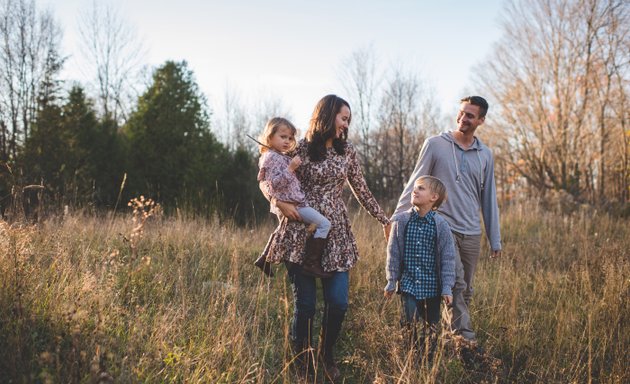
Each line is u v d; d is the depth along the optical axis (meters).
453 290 3.58
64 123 13.93
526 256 6.77
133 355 2.82
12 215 5.10
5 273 3.08
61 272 3.62
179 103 15.79
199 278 4.55
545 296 4.97
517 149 19.91
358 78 19.31
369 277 4.81
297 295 3.22
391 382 3.02
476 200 3.79
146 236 5.64
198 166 15.12
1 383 2.34
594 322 4.05
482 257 6.54
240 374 2.88
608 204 11.86
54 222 5.82
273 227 8.16
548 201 12.27
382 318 3.67
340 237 3.25
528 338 3.85
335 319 3.20
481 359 3.40
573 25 18.02
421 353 3.04
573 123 18.16
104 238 5.48
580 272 5.24
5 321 2.74
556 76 18.50
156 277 4.22
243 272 5.07
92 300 3.19
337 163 3.25
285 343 3.11
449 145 3.74
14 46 16.44
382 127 19.19
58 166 12.81
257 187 16.12
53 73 14.36
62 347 2.63
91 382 2.23
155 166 15.07
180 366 2.83
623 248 6.28
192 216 7.61
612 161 18.47
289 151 3.37
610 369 3.52
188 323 3.48
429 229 3.38
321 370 3.29
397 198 14.36
